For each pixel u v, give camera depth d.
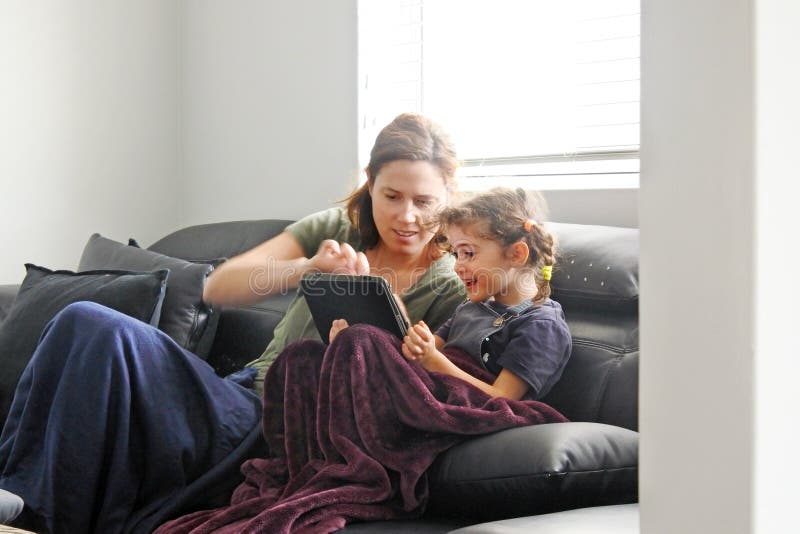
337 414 1.52
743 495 0.55
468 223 1.70
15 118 2.82
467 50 2.49
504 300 1.69
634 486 1.37
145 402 1.63
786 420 0.55
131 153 3.09
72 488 1.55
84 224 2.98
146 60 3.12
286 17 2.87
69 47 2.93
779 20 0.54
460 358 1.64
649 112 0.62
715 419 0.57
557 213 2.18
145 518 1.60
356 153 2.71
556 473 1.27
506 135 2.40
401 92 2.65
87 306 1.68
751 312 0.54
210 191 3.12
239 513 1.47
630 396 1.54
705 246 0.57
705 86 0.57
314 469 1.53
